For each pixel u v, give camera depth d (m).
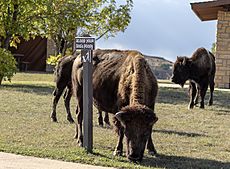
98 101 11.44
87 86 10.99
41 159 10.16
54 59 31.00
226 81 30.08
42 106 18.58
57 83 14.92
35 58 44.28
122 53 11.27
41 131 13.48
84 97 11.03
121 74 10.74
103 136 13.10
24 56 44.09
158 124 15.53
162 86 27.73
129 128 9.32
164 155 11.19
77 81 11.96
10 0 26.08
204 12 31.23
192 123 16.06
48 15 27.48
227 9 29.64
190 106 19.72
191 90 20.12
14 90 23.92
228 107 20.64
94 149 11.36
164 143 12.57
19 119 15.40
